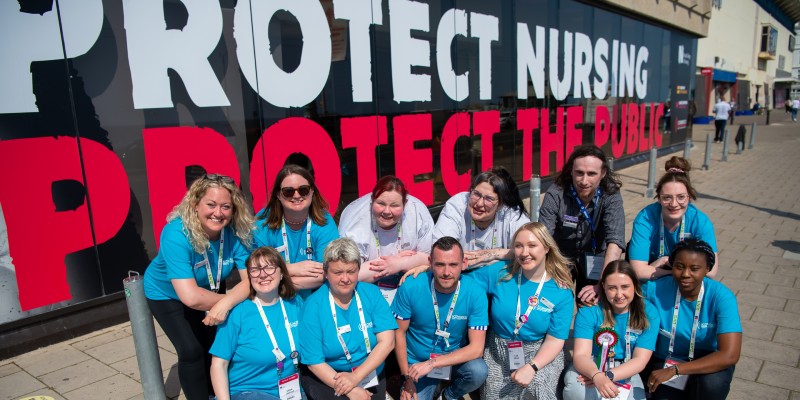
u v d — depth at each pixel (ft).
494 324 10.28
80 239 13.67
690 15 50.37
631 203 29.71
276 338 8.97
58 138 13.05
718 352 8.71
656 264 10.30
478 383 9.91
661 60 48.44
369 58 20.98
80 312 13.91
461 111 26.20
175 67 15.07
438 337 10.03
